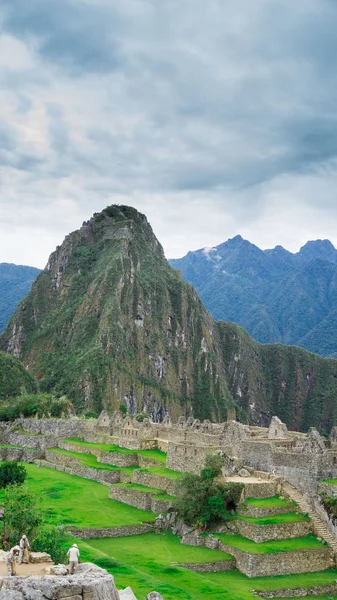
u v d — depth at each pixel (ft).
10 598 89.66
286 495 228.84
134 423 404.57
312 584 189.88
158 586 166.40
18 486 206.49
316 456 226.58
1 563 118.83
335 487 217.97
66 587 92.27
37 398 586.45
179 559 200.03
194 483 229.66
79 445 371.35
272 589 184.34
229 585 184.03
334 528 209.15
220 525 221.87
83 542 207.21
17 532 167.12
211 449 259.19
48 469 350.43
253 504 222.07
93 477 311.88
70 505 258.57
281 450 243.19
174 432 327.88
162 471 275.80
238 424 275.59
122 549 209.67
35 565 119.14
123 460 316.40
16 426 462.60
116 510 252.83
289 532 212.64
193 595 168.86
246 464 252.01
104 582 94.99
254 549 200.95
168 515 237.66
